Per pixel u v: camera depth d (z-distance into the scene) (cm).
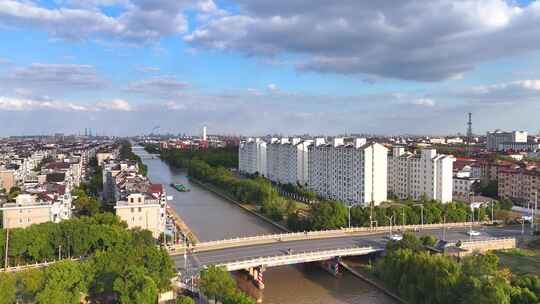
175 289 14362
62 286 12475
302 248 18800
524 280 13375
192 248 18700
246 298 12181
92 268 13638
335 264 18412
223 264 16100
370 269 18175
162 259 14150
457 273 13750
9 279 12256
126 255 14062
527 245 19925
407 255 15800
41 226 17188
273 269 19400
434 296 13625
